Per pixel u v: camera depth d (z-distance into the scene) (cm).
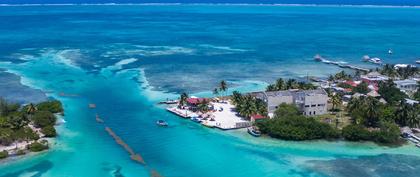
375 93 18725
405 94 18700
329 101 17238
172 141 13800
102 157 12494
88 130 14725
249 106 15750
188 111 16738
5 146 12962
